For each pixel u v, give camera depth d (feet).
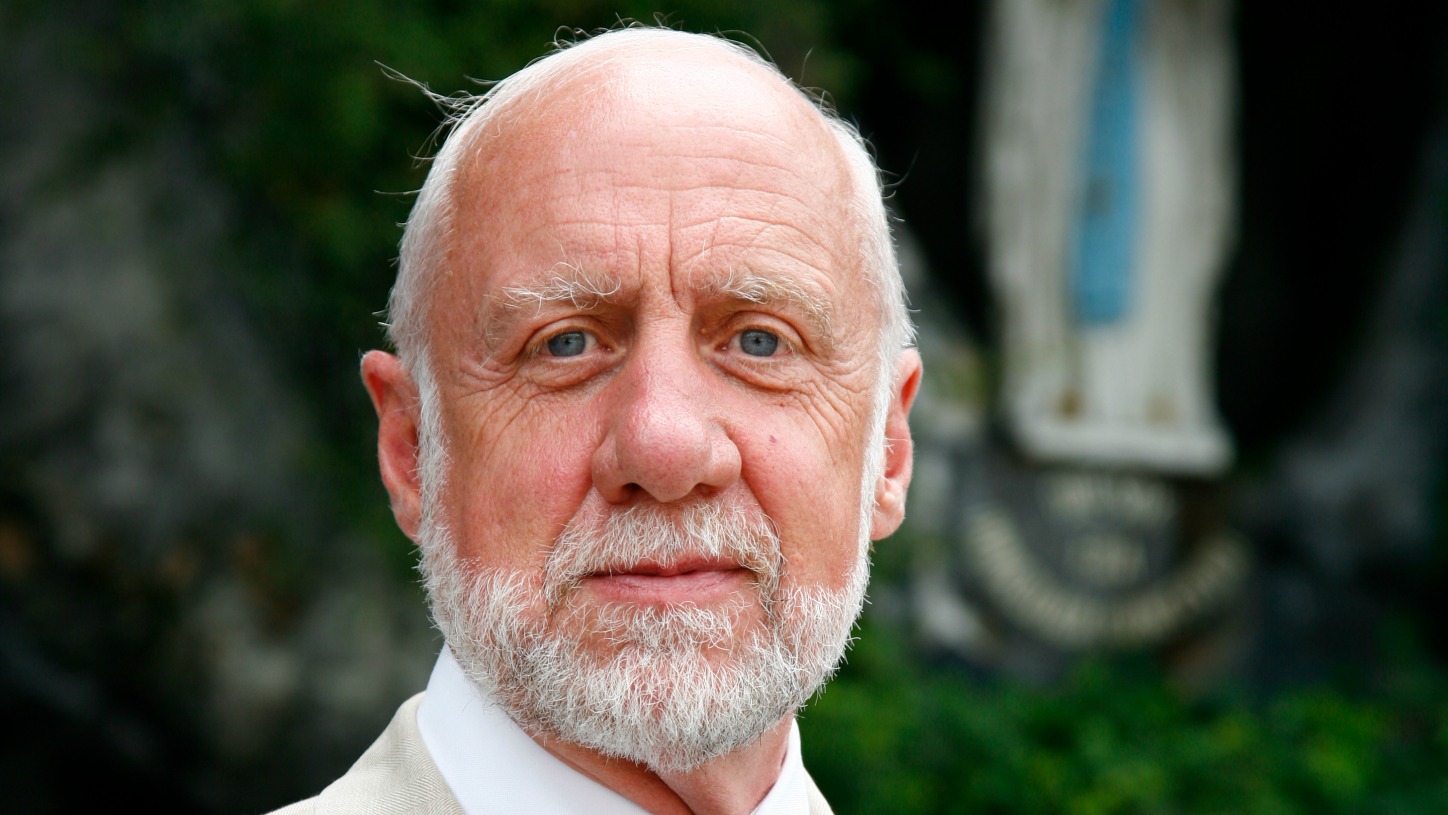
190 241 17.30
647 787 4.89
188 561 17.26
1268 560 24.95
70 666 17.51
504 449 4.69
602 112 4.77
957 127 26.43
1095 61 24.27
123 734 17.95
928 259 26.43
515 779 4.85
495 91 5.18
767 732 4.94
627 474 4.44
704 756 4.64
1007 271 24.30
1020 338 24.38
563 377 4.68
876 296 5.19
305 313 17.84
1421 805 21.09
